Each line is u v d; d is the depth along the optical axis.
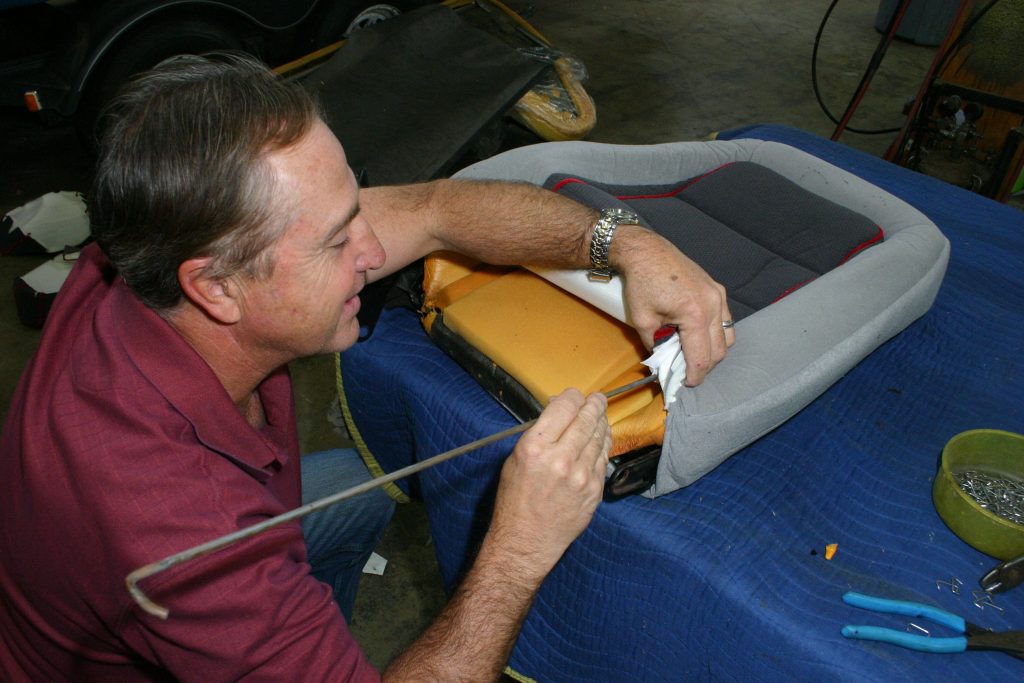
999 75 2.45
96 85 2.43
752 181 1.46
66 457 0.67
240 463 0.75
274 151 0.65
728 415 0.98
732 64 4.16
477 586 0.79
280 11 2.64
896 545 1.02
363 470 1.32
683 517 1.03
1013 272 1.60
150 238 0.65
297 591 0.70
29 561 0.69
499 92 2.46
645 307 1.01
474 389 1.24
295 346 0.78
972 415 1.25
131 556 0.64
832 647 0.87
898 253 1.27
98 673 0.76
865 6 4.98
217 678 0.69
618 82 3.90
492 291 1.21
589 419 0.81
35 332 2.27
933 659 0.86
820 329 1.11
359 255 0.80
